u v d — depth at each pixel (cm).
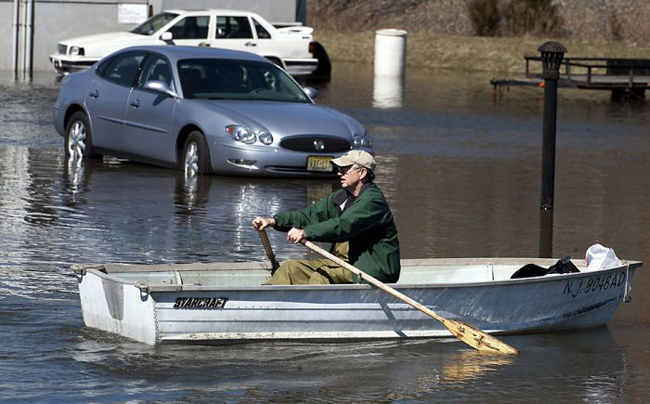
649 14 14188
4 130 5912
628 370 2389
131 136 4922
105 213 3866
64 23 9244
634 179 5053
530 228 3862
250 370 2288
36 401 2077
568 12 14388
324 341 2500
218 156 4603
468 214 4078
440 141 6200
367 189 2581
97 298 2503
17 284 2883
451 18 14738
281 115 4647
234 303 2417
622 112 8306
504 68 12156
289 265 2633
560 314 2683
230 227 3703
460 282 2777
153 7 9300
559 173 5181
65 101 5200
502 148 5997
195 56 4888
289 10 9738
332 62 12656
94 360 2309
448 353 2469
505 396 2200
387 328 2539
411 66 12381
